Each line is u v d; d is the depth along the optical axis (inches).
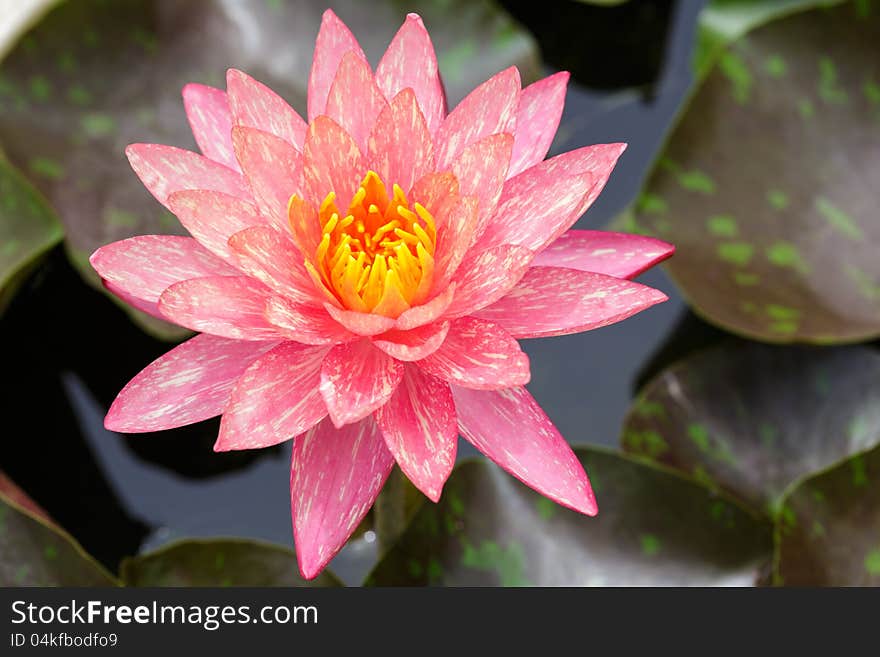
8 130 35.1
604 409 34.8
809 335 33.6
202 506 34.6
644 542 32.3
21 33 35.4
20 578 32.2
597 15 38.1
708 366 34.1
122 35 35.8
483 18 36.3
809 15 34.4
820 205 34.1
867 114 34.2
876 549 32.0
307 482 30.0
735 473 33.5
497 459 29.8
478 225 30.0
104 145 35.4
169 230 35.0
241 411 29.3
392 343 29.5
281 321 29.3
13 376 35.5
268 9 36.2
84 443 35.1
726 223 34.3
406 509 33.6
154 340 35.8
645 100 37.4
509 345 29.4
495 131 30.3
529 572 32.2
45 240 34.5
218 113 31.0
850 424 33.5
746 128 34.4
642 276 35.8
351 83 30.3
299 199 29.7
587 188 29.5
